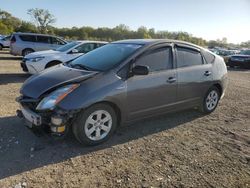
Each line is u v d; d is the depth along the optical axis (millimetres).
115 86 4180
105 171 3535
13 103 6184
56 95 3850
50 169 3510
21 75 10430
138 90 4469
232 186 3348
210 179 3473
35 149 3994
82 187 3180
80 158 3822
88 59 4938
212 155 4137
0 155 3775
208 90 5926
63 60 9641
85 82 4004
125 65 4383
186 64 5359
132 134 4754
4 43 26219
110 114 4266
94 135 4172
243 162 3971
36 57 9430
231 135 5008
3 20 78250
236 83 11445
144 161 3840
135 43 4977
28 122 4059
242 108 7000
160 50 4906
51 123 3836
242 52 21484
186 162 3875
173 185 3305
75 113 3854
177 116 5875
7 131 4559
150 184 3303
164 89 4883
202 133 5016
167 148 4293
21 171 3426
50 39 17859
